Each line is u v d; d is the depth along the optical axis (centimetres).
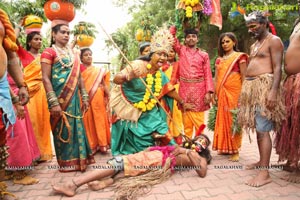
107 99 529
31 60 416
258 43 343
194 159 343
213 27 1223
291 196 286
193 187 315
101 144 484
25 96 300
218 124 432
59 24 371
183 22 443
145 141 380
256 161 413
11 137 325
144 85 378
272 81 324
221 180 335
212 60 1166
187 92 438
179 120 477
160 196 292
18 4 430
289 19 1122
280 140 341
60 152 378
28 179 340
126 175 321
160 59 371
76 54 393
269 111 318
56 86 365
